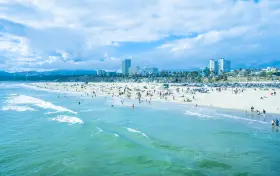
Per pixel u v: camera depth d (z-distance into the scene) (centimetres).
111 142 2612
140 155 2197
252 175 1761
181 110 5075
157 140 2694
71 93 11150
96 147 2458
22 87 17825
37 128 3341
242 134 2883
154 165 1959
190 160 2058
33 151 2336
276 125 3294
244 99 6219
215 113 4531
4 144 2555
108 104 6438
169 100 6931
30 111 5075
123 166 1961
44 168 1923
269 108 4759
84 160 2100
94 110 5272
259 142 2552
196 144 2520
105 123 3738
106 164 2003
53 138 2811
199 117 4159
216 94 7850
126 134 3012
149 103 6438
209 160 2048
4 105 6166
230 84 13825
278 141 2577
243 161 2022
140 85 15188
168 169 1867
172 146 2458
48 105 6212
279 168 1877
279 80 17325
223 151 2278
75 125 3553
